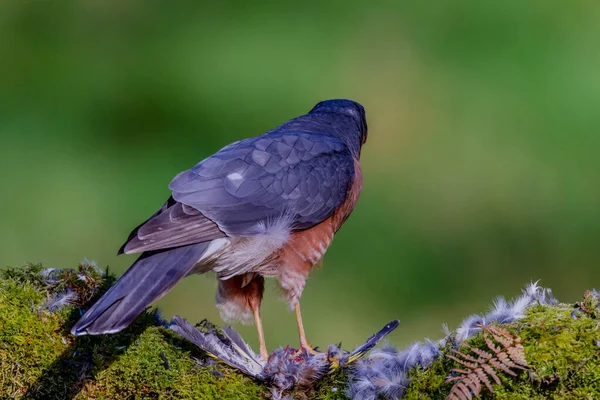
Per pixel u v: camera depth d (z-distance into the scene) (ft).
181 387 16.80
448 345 16.05
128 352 17.22
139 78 54.13
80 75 54.34
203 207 19.56
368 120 51.90
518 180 49.03
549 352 15.11
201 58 54.29
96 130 52.34
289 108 51.90
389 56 53.72
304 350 20.45
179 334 17.26
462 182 49.49
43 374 16.97
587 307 16.07
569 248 46.24
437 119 51.78
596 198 48.06
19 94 53.72
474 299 44.75
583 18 53.62
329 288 43.21
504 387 15.06
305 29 54.80
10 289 17.94
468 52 53.88
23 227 46.57
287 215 20.80
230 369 17.20
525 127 50.96
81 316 17.38
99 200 48.01
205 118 52.06
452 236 46.88
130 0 57.16
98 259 45.27
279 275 21.02
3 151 50.57
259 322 21.21
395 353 16.85
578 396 14.89
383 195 49.21
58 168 49.73
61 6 56.90
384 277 44.57
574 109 50.96
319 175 21.70
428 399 15.57
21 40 55.47
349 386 16.53
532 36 53.72
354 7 55.88
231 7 56.18
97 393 16.88
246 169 20.71
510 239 47.14
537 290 17.07
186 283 39.45
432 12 55.42
